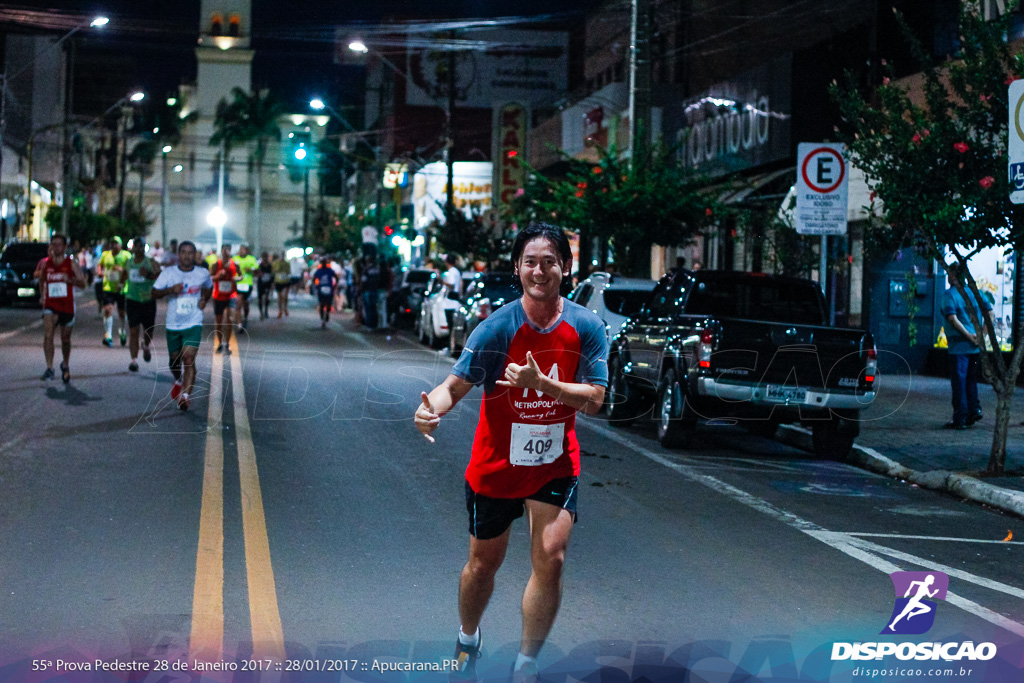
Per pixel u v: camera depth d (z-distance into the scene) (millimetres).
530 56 71812
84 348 21031
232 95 104750
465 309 23484
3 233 56250
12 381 15430
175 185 107562
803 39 28453
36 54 68188
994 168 10758
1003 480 10500
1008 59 10641
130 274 17047
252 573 6605
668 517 8797
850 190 21766
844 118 11820
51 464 9789
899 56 22172
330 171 105688
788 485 10648
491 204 46656
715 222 24484
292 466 10203
